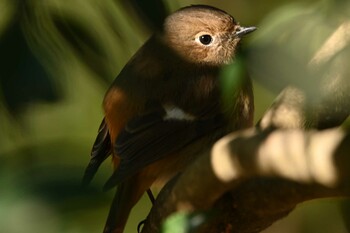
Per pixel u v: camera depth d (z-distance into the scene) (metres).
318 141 1.83
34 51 1.87
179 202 1.88
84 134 2.04
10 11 1.88
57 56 1.89
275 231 2.04
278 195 1.86
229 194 1.87
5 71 1.87
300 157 1.83
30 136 1.92
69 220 1.62
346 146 1.79
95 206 1.63
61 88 1.88
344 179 1.82
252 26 1.99
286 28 1.75
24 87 1.87
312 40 1.75
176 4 2.01
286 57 1.70
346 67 1.83
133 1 1.88
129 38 1.98
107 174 1.93
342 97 1.84
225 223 1.88
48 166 1.70
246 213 1.88
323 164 1.83
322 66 1.77
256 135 1.84
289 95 1.86
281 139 1.83
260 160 1.84
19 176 1.66
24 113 1.88
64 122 2.03
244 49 1.79
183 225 1.84
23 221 1.61
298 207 2.03
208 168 1.86
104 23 1.94
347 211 1.89
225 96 1.83
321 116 1.86
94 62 1.91
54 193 1.62
